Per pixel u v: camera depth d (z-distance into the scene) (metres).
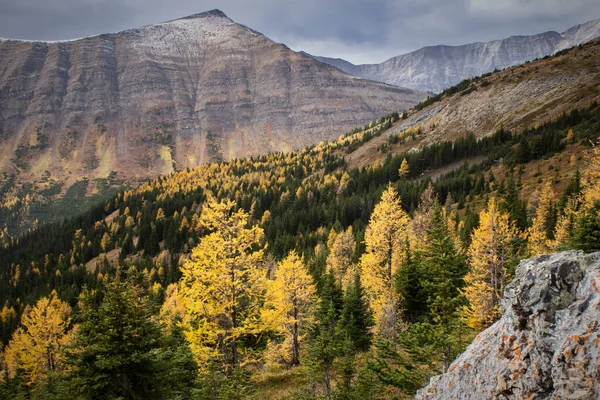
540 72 186.25
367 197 126.94
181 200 171.62
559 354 6.62
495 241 25.58
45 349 37.31
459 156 150.75
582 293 6.95
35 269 141.50
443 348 16.70
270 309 24.67
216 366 17.33
